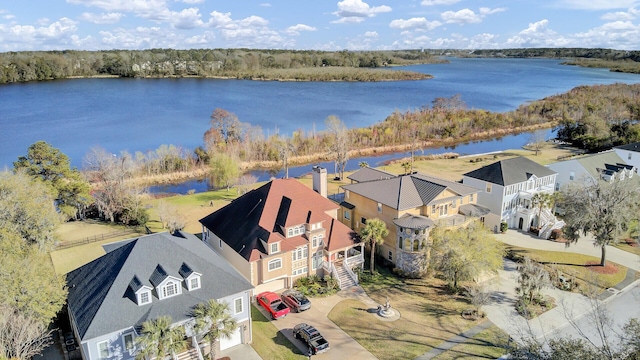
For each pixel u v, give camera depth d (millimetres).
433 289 47000
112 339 31453
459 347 37031
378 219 50781
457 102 167625
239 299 36750
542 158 108000
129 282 33844
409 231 48750
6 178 47750
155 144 119375
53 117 151625
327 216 49875
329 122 123125
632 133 112750
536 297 44000
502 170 62438
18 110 162375
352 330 39406
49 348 35906
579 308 42906
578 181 58812
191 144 120750
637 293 45625
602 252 51094
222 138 114688
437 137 141250
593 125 121750
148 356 32062
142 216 65125
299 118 158500
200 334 34688
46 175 65188
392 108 183375
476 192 57719
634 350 25609
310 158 114062
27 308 31969
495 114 158375
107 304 32219
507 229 62969
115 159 84688
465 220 53094
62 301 34062
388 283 48188
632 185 51156
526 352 27484
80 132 131125
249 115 163125
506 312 42469
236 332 37219
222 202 75750
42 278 33562
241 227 47906
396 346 37156
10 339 30828
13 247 37594
